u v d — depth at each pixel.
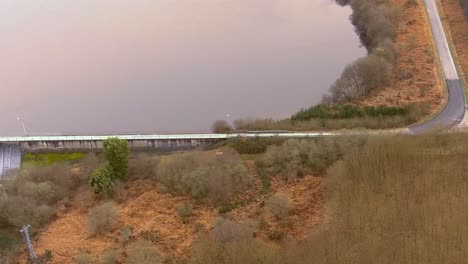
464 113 168.38
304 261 114.12
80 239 132.38
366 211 126.56
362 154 143.50
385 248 115.06
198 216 137.88
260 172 151.00
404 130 161.25
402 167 138.50
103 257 122.81
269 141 161.75
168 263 121.69
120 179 151.38
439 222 120.69
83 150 174.50
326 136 157.25
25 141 175.25
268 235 127.56
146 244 126.19
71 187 152.38
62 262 124.19
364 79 188.12
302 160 151.50
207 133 174.38
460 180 132.50
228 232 123.75
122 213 140.25
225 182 144.38
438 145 145.12
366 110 171.12
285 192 143.12
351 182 136.75
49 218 140.88
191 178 146.12
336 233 121.25
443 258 111.25
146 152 170.75
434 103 176.00
